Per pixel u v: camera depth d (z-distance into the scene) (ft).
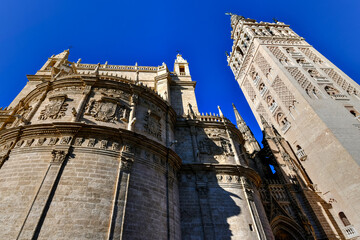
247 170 71.61
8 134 52.11
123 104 63.72
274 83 142.82
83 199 40.96
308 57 153.69
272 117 145.79
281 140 124.88
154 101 74.69
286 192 97.09
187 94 108.88
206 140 80.69
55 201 39.42
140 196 47.93
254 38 170.81
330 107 111.55
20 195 40.32
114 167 48.32
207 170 69.36
